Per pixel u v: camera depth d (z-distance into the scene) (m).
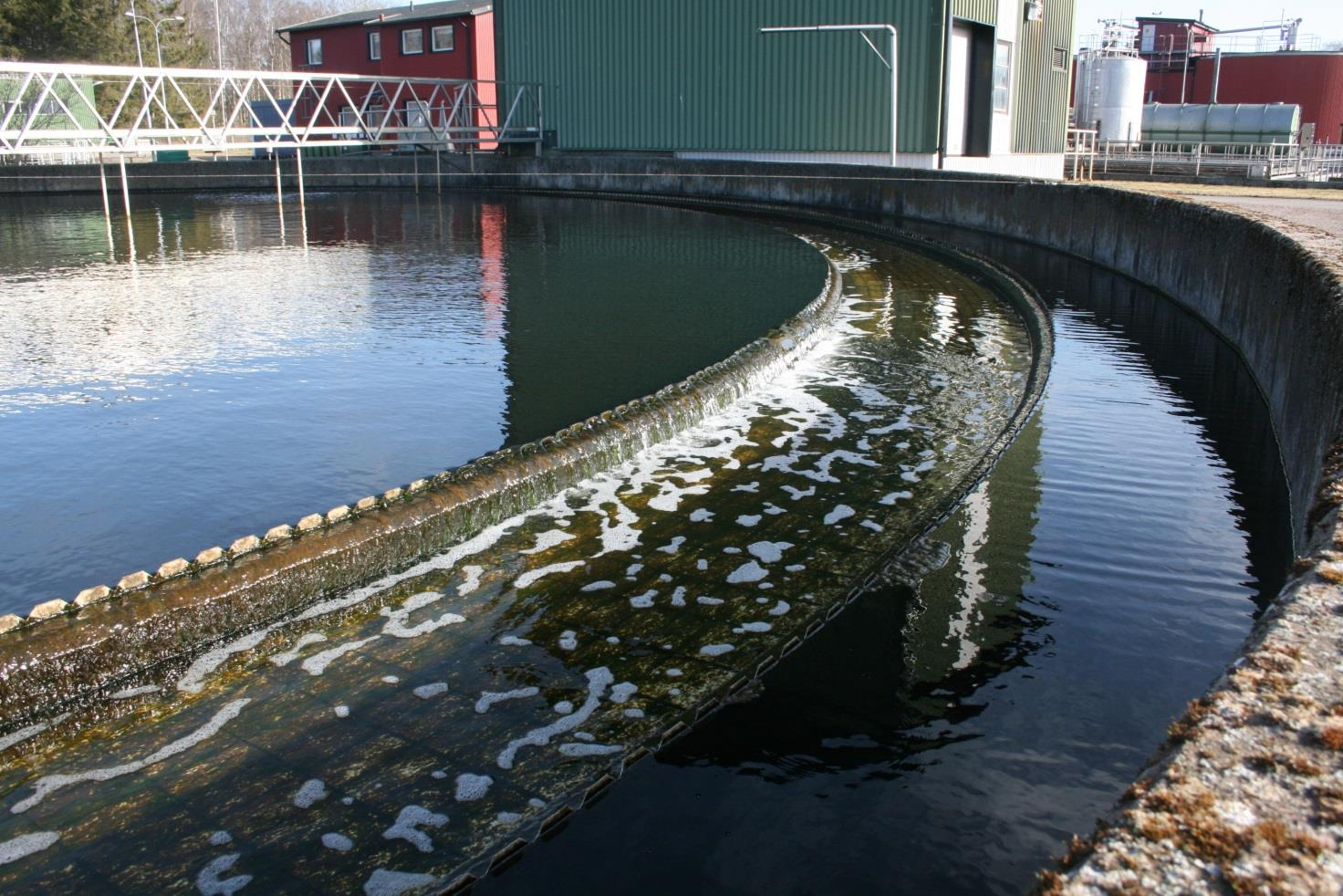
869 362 10.66
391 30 38.72
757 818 3.69
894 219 22.44
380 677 4.68
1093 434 7.96
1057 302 12.98
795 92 27.42
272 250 19.48
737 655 4.86
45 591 5.74
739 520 6.51
